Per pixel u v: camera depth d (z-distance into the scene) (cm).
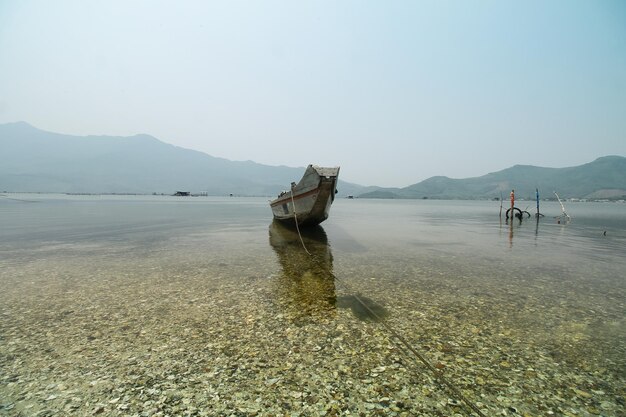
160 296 1076
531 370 632
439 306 991
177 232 2955
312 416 494
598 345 741
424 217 5725
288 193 2856
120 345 726
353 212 7562
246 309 955
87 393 552
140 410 508
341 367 634
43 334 783
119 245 2167
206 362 652
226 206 10000
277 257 1769
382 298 1065
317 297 1072
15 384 578
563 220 5034
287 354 685
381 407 516
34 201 11650
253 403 525
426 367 637
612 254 1897
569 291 1152
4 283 1230
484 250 2034
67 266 1524
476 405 525
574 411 514
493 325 848
